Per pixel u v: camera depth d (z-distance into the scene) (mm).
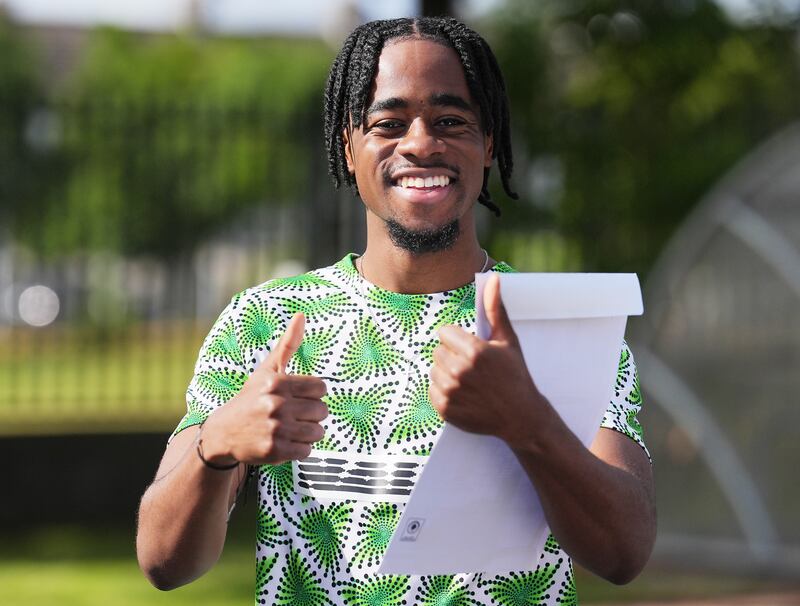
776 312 6480
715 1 10250
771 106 9258
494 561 1846
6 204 9398
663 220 9633
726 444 6445
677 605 5684
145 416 8914
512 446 1686
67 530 7699
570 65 10648
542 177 9695
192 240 9539
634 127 10047
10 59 23922
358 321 2002
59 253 9672
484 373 1629
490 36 10508
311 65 24469
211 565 1951
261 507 1980
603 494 1720
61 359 9531
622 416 1962
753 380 6480
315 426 1724
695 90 10016
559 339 1749
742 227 6684
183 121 8477
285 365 1806
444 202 1969
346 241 8227
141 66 25203
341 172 2186
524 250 9438
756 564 6223
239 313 2049
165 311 9594
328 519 1935
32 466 7859
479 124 2012
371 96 1994
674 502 6539
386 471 1921
